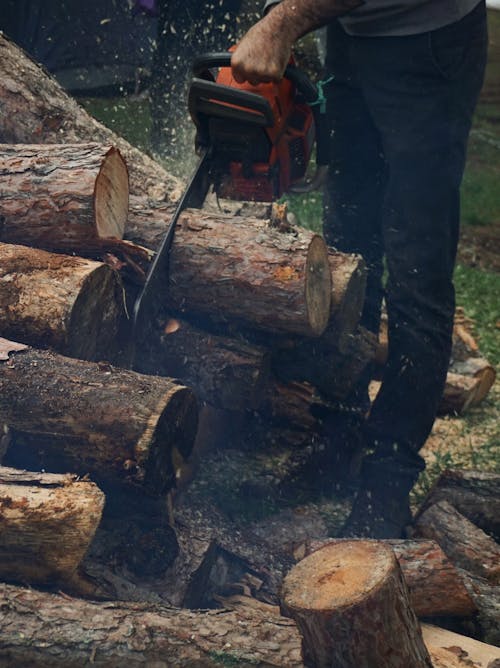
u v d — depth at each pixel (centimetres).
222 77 312
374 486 321
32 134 361
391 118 316
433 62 303
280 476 342
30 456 254
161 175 400
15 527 215
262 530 325
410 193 313
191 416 259
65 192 280
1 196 289
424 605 252
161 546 262
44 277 267
